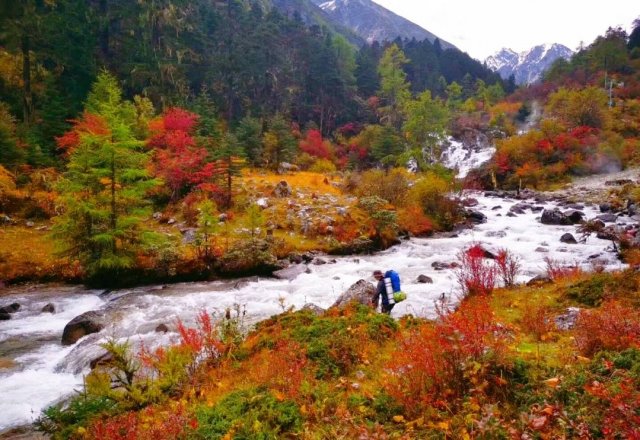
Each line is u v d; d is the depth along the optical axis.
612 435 3.42
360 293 11.84
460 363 4.93
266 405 5.26
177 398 6.82
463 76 133.88
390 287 10.54
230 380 7.06
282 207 26.19
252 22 76.06
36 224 23.16
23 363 10.41
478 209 34.88
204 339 8.52
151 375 8.32
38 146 29.19
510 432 3.82
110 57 51.69
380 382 5.83
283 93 71.12
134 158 18.08
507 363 4.88
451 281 15.17
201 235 19.92
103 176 17.42
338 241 22.48
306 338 7.98
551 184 48.06
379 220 23.22
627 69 82.50
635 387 4.11
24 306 15.16
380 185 29.59
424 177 32.31
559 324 7.66
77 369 9.77
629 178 43.44
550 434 3.75
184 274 18.61
